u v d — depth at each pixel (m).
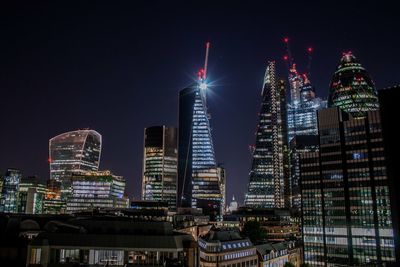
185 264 125.06
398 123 93.19
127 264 119.94
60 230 130.50
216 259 190.12
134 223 134.00
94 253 121.69
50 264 117.62
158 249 122.62
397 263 93.25
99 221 134.62
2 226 166.88
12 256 135.12
